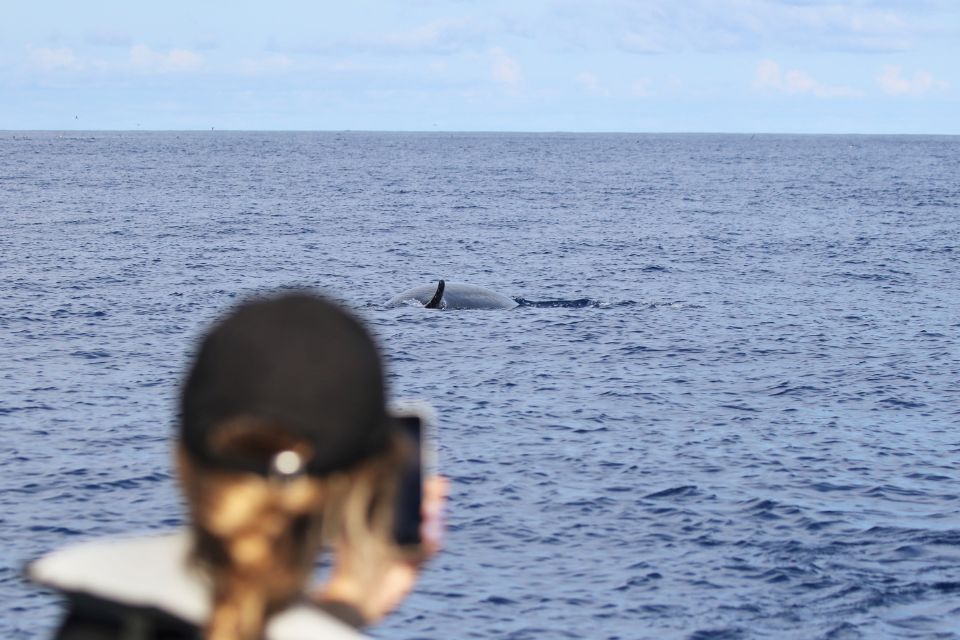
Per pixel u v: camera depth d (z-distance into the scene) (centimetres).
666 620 1480
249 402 294
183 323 3919
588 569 1655
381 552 312
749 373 3166
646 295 4809
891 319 4206
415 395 2839
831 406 2767
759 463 2233
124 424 2494
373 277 5409
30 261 5734
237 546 291
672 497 2000
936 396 2898
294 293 316
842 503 1975
